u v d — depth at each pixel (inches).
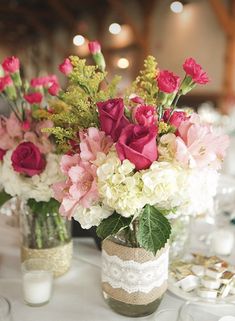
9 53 400.2
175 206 21.2
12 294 25.7
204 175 20.1
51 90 25.2
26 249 27.0
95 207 20.1
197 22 176.1
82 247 32.8
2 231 35.4
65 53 317.7
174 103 21.6
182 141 19.2
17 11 281.1
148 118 19.2
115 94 23.5
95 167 19.4
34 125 25.6
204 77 20.5
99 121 21.4
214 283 24.9
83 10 267.7
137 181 19.0
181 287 25.6
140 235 20.0
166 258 23.2
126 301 22.8
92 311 24.1
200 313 22.8
